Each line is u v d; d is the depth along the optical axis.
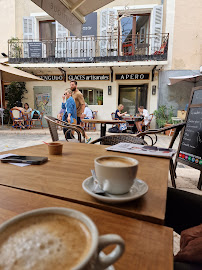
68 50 10.50
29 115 10.33
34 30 10.84
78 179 0.80
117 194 0.61
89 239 0.25
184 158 2.81
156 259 0.38
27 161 1.02
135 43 9.73
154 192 0.68
